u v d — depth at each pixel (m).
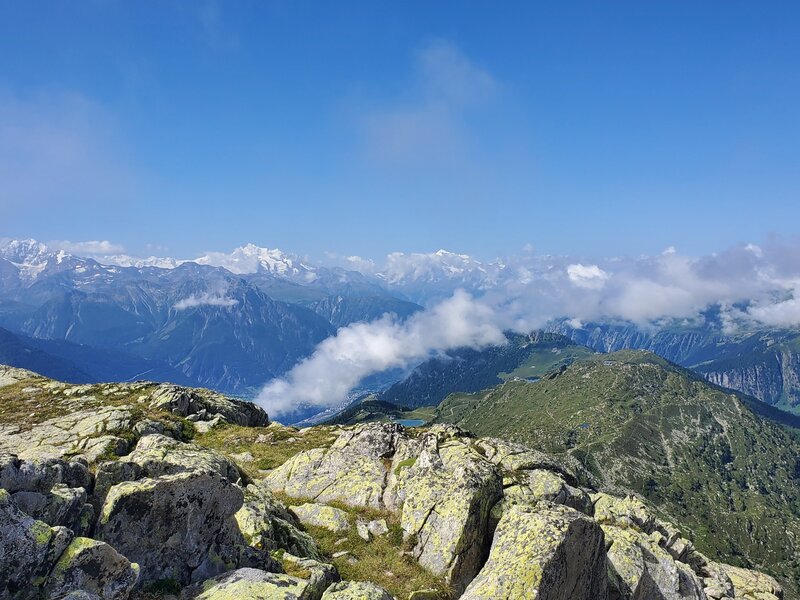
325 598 21.31
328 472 42.50
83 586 17.45
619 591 32.22
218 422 63.38
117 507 20.83
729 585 44.09
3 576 16.09
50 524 19.39
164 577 21.17
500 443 46.97
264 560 23.94
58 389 61.56
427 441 44.12
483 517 31.66
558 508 29.80
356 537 32.66
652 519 46.62
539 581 23.94
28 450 35.09
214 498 23.28
